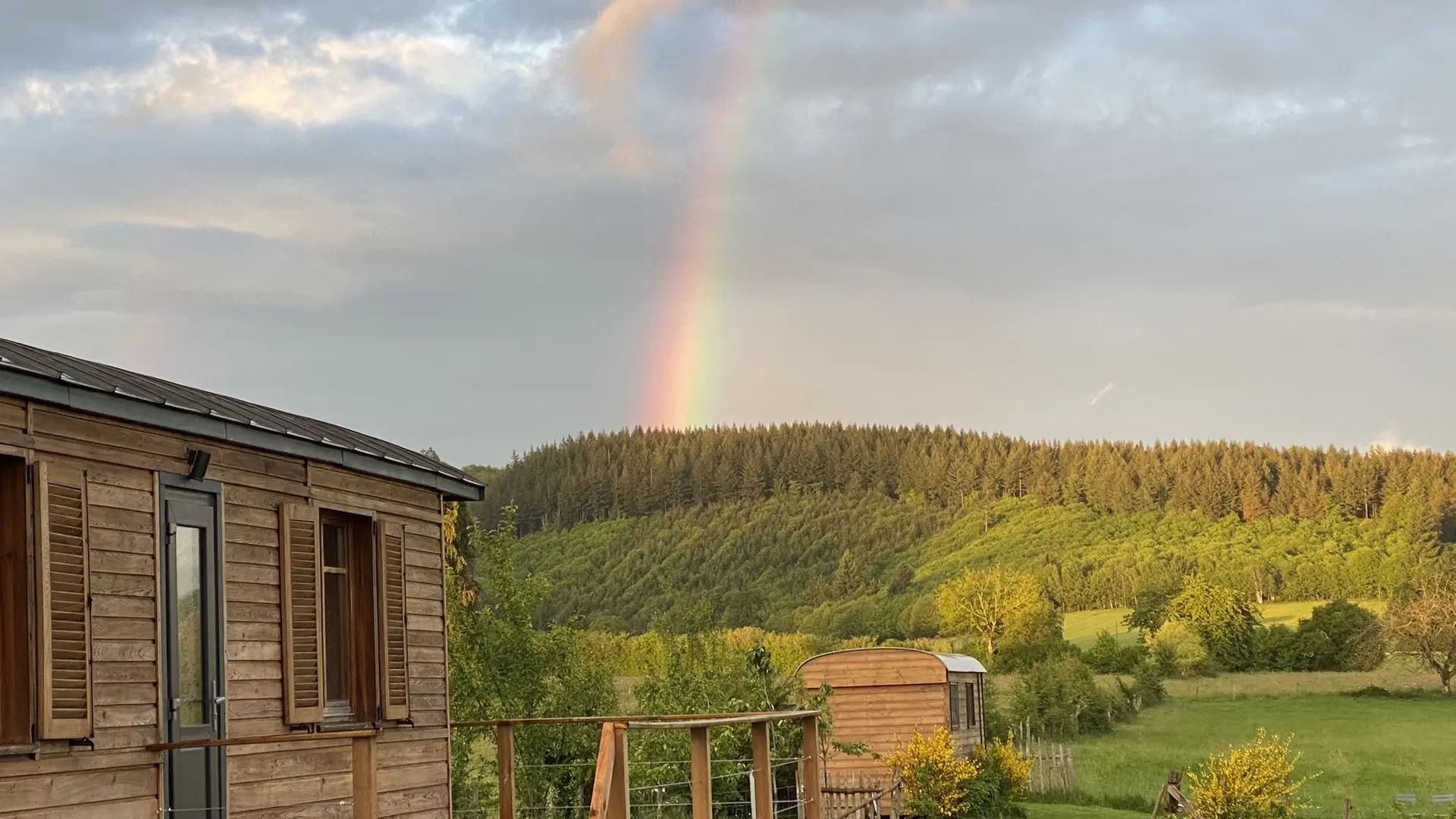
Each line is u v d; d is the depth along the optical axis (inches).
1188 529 6446.9
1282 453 6786.4
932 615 5032.0
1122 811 1373.0
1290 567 5600.4
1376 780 1808.6
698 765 452.4
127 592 382.0
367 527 514.9
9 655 345.1
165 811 388.8
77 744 357.1
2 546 347.9
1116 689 2699.3
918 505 7283.5
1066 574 5905.5
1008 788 1392.7
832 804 1099.9
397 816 513.3
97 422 376.8
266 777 440.5
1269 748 1195.9
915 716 1352.1
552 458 7603.4
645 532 7106.3
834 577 6343.5
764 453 7470.5
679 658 1090.1
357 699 505.4
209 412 411.5
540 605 1003.9
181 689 403.2
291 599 459.2
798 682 1088.8
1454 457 6432.1
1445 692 2780.5
